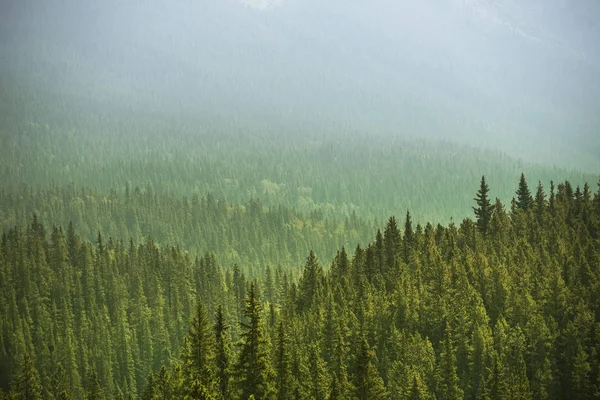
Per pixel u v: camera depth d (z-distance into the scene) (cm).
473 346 10356
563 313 11188
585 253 12606
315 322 11500
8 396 11744
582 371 9975
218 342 8650
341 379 9369
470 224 14762
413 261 13188
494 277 11669
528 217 14812
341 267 14488
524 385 9619
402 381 9775
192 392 7669
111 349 15850
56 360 15388
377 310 11381
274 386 8531
